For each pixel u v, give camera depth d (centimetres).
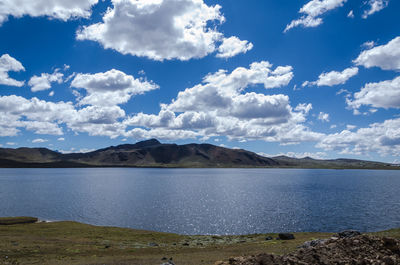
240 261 2286
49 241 5212
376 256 2152
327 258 2184
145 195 16050
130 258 3750
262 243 4919
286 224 8238
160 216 9675
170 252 4362
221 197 15012
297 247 3825
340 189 19312
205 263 3191
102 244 5116
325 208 10994
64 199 14188
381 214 9581
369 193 16562
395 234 4734
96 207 11638
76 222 8069
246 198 14525
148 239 5894
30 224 7781
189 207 11569
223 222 8644
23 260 3534
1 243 4700
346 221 8494
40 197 14988
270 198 14438
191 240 5850
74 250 4406
